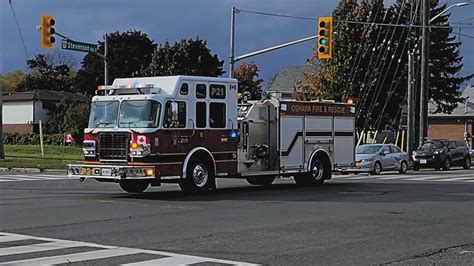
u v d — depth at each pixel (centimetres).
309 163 2436
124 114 1959
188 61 7075
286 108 2344
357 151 3462
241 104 2336
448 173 3556
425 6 4191
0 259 985
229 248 1098
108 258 998
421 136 4250
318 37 2873
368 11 5319
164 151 1948
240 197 1994
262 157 2289
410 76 4225
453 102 7412
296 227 1346
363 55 5278
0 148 4303
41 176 3136
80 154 5297
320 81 5403
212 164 2094
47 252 1046
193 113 2033
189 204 1784
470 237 1234
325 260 1000
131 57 8669
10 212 1599
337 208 1698
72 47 3206
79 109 6725
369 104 5381
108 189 2328
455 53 7375
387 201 1888
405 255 1046
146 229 1314
